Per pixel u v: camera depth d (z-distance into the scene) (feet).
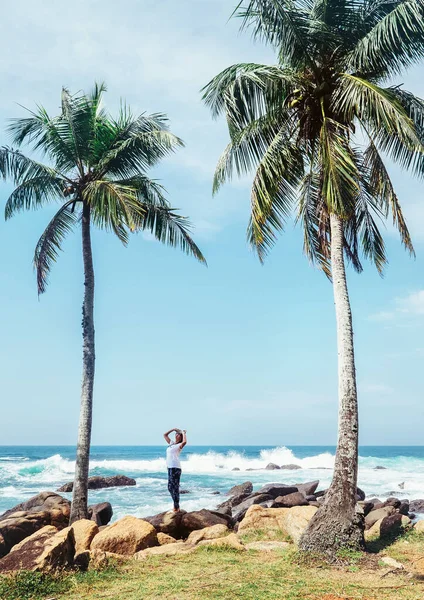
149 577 27.94
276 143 41.65
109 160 52.90
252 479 123.54
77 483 47.14
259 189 41.45
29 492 96.73
